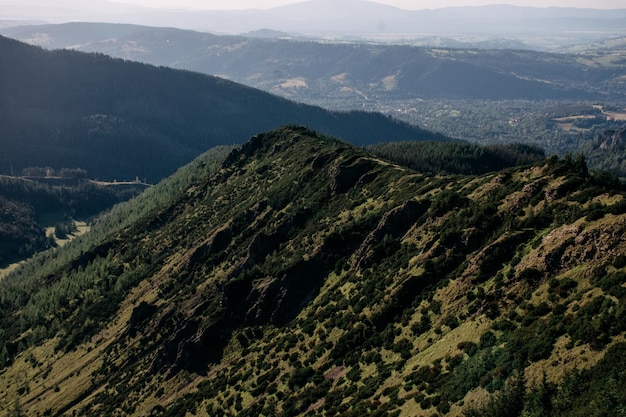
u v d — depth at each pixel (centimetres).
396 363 8731
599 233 7938
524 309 7844
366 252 12912
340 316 11306
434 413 6931
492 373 6944
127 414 12888
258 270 15062
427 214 12556
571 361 6381
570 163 10838
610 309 6712
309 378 10050
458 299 9131
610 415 5400
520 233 9381
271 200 19662
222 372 12256
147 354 15388
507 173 11944
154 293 18575
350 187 17638
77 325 19562
